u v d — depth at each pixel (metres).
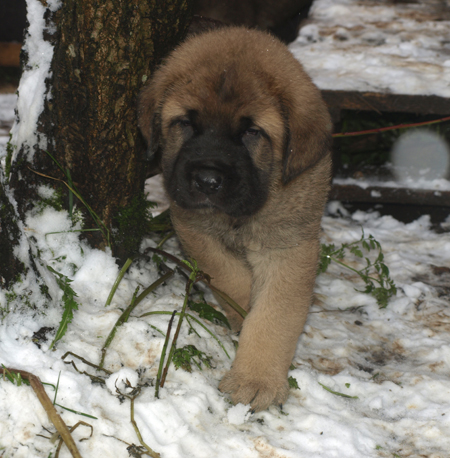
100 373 1.52
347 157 2.10
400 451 1.50
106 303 1.60
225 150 1.55
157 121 1.60
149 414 1.49
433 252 1.89
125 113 1.61
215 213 1.59
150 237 1.78
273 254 1.58
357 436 1.51
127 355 1.55
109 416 1.48
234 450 1.48
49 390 1.48
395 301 1.74
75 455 1.43
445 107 1.92
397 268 1.83
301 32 2.27
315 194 1.59
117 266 1.64
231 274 1.64
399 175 2.03
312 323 1.69
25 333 1.52
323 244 1.82
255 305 1.58
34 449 1.44
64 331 1.53
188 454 1.47
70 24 1.56
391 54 2.07
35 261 1.56
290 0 2.21
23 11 3.08
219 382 1.55
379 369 1.62
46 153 1.61
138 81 1.60
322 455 1.48
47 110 1.60
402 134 2.15
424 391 1.58
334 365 1.62
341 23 2.35
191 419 1.50
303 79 1.59
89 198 1.63
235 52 1.57
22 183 1.62
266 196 1.58
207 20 1.81
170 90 1.58
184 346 1.56
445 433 1.52
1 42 3.10
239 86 1.55
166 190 1.61
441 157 2.07
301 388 1.56
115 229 1.65
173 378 1.53
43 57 1.60
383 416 1.55
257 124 1.56
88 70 1.57
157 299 1.63
